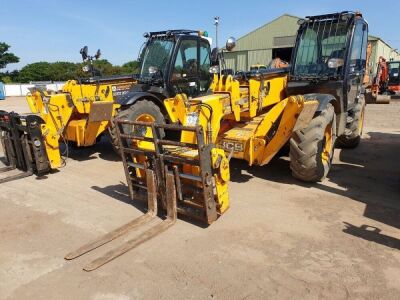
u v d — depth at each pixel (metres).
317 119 4.77
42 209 4.34
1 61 56.84
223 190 3.82
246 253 3.24
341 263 3.06
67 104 6.51
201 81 7.29
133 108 6.01
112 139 6.48
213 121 4.25
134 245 3.38
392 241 3.41
